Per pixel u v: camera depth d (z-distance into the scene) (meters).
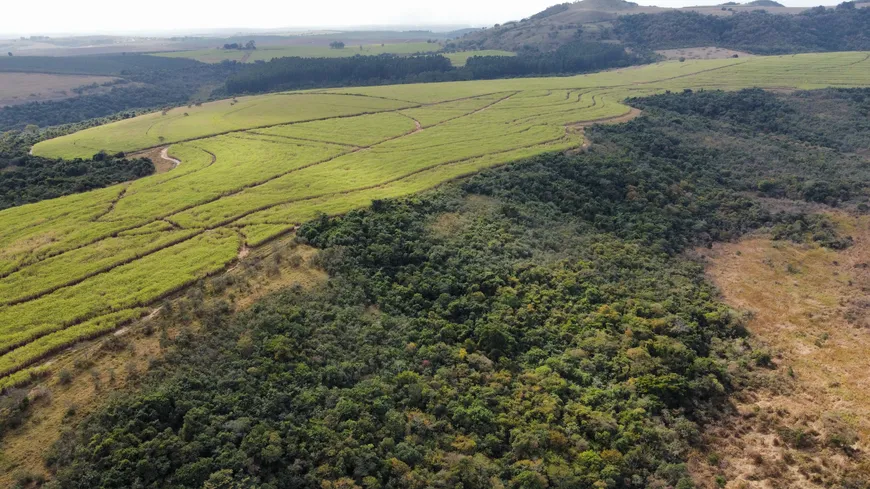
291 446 45.06
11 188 103.12
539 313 69.94
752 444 56.28
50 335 55.34
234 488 40.59
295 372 52.78
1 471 40.06
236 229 82.88
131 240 78.44
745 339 73.94
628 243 93.75
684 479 49.19
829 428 57.47
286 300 63.22
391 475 45.19
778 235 106.06
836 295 86.44
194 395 48.06
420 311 66.88
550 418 52.97
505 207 95.50
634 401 57.62
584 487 46.97
